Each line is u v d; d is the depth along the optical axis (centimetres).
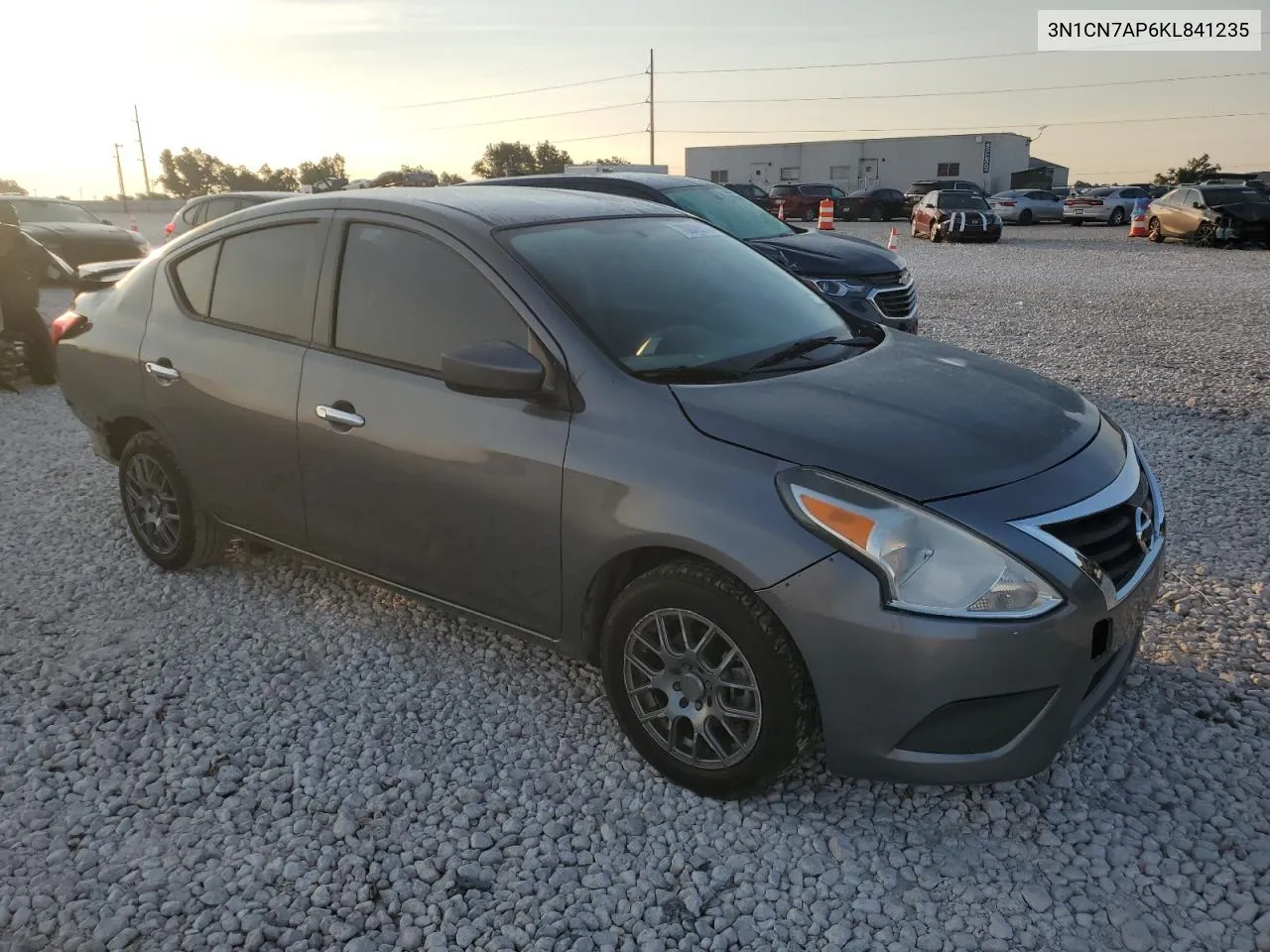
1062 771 295
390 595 422
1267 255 1897
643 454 274
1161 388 759
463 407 309
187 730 327
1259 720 317
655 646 286
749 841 270
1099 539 261
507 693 346
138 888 256
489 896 252
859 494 248
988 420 281
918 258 1967
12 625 400
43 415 752
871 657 245
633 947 235
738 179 4562
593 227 354
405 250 336
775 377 303
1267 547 446
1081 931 236
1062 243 2344
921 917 242
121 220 4062
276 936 240
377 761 309
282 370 358
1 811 287
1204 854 259
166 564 441
